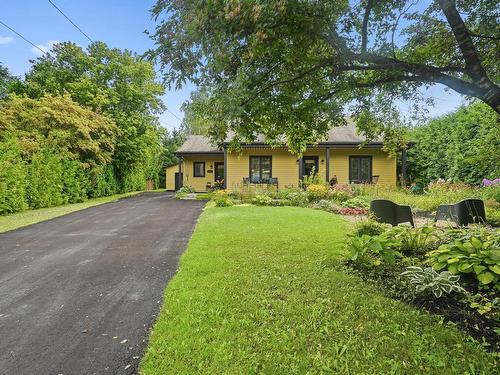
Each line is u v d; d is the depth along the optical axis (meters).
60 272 4.53
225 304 3.13
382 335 2.54
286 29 2.96
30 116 14.83
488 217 7.13
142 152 22.55
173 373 2.15
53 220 9.48
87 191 17.16
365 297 3.22
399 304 3.05
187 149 20.00
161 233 7.28
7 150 11.14
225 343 2.46
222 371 2.14
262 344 2.45
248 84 3.33
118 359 2.40
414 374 2.09
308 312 2.94
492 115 7.79
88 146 15.83
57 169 13.54
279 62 3.57
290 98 4.05
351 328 2.66
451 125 14.06
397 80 3.64
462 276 3.32
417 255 4.38
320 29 3.08
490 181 10.83
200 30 2.83
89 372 2.25
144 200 16.23
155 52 3.17
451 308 2.90
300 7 2.78
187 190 18.56
